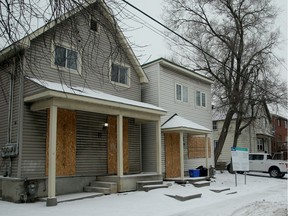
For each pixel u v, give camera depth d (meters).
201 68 25.62
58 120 13.03
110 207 10.48
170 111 18.53
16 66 6.55
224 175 22.77
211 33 25.02
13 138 12.23
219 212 9.97
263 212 9.76
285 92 24.81
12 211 9.63
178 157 18.77
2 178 12.15
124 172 15.94
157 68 18.05
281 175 24.00
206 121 21.91
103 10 5.47
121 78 16.45
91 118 14.48
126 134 16.36
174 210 10.20
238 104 24.78
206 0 24.11
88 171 14.01
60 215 9.12
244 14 24.19
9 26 5.08
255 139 35.44
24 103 12.03
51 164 10.77
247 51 24.77
